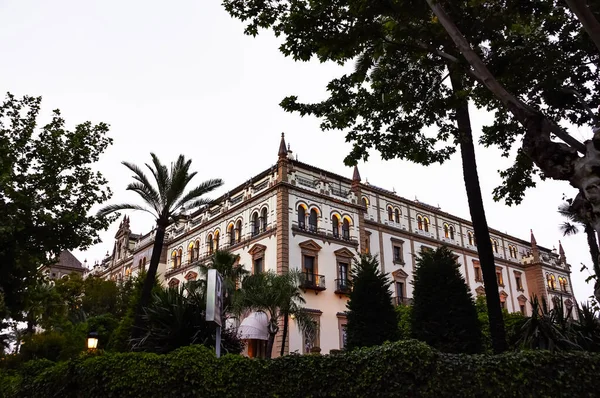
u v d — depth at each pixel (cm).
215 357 1118
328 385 1010
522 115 964
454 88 1370
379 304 2016
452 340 1609
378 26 1155
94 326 3256
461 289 1706
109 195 2008
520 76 1299
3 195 1739
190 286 2434
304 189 3259
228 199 3697
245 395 1045
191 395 1058
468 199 1437
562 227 3722
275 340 2797
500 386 886
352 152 1436
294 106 1381
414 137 1444
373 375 973
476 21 1173
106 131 2020
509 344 1346
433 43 1198
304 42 1189
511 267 5153
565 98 1319
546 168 925
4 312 1816
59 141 1923
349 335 2014
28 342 2870
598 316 1227
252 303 2317
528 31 1217
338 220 3441
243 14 1205
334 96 1366
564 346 1193
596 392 842
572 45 1282
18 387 1254
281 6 1198
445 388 916
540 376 876
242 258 3312
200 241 3897
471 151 1467
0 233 1645
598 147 868
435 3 1028
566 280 5775
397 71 1366
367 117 1397
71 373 1162
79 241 1931
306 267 3078
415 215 4241
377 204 3931
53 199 1867
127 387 1090
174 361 1096
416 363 948
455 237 4544
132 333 1961
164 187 2225
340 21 1159
